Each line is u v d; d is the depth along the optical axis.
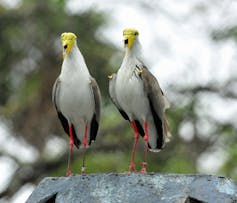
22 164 18.91
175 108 18.92
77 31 19.84
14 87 20.30
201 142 19.16
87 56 19.59
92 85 9.99
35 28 19.98
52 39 20.05
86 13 19.97
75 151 18.47
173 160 18.30
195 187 7.07
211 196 7.02
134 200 7.08
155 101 9.73
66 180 7.45
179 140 18.83
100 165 18.31
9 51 20.12
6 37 20.14
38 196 7.47
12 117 20.08
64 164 18.58
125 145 18.56
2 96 20.33
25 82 20.16
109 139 19.00
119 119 19.42
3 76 20.16
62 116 10.34
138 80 9.66
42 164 18.78
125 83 9.66
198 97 19.02
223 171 18.61
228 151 18.89
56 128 20.09
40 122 20.05
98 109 10.09
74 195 7.29
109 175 7.27
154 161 18.48
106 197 7.18
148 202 7.04
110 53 19.84
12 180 18.86
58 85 9.98
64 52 9.95
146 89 9.65
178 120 18.94
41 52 20.06
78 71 9.92
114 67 19.58
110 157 18.58
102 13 20.05
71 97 9.94
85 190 7.28
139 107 9.77
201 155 19.50
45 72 20.03
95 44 19.84
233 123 19.44
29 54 20.11
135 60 9.71
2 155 19.78
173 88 18.98
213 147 19.42
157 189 7.10
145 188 7.12
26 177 18.81
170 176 7.16
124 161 18.53
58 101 10.09
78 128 10.34
